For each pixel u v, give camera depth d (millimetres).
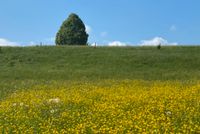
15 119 23078
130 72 51031
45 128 20422
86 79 45250
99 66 55500
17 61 58719
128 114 22469
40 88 37562
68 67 55281
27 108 26812
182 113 22719
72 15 91250
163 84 36719
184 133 18672
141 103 25766
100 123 20953
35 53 62375
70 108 25812
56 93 32406
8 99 31109
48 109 26109
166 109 23719
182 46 67750
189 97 26625
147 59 57750
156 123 19984
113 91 32094
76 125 20875
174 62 56500
